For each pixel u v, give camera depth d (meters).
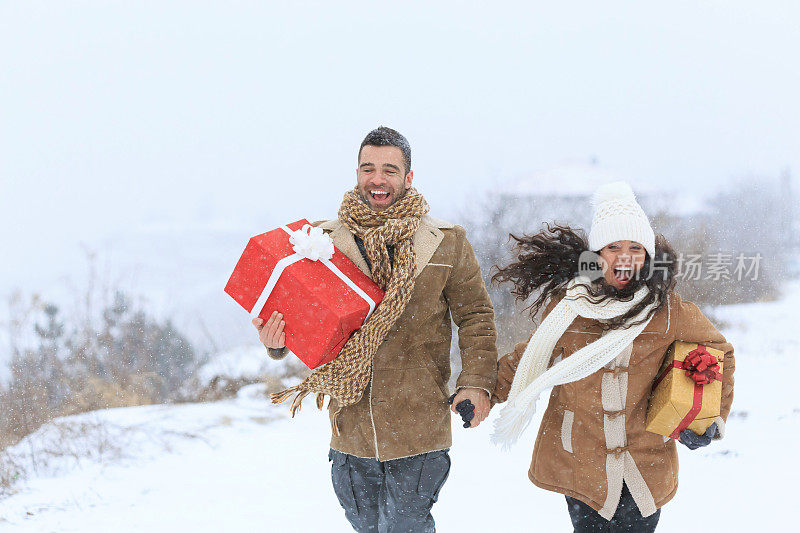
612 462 2.70
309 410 6.65
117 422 6.01
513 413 2.77
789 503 4.15
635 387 2.69
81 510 4.35
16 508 4.38
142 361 7.52
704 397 2.53
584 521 2.83
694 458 4.93
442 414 3.01
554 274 2.84
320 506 4.37
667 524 3.92
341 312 2.56
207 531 4.00
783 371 7.46
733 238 12.95
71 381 6.97
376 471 3.01
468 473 4.87
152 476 4.94
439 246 2.97
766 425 5.63
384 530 3.04
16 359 7.11
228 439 5.76
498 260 10.40
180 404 6.86
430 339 3.00
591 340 2.73
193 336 8.60
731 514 4.02
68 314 8.04
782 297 10.95
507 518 4.11
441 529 3.97
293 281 2.61
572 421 2.79
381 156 2.91
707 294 10.71
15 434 5.97
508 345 8.23
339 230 3.00
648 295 2.62
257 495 4.57
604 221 2.66
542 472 2.86
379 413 2.92
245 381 7.52
